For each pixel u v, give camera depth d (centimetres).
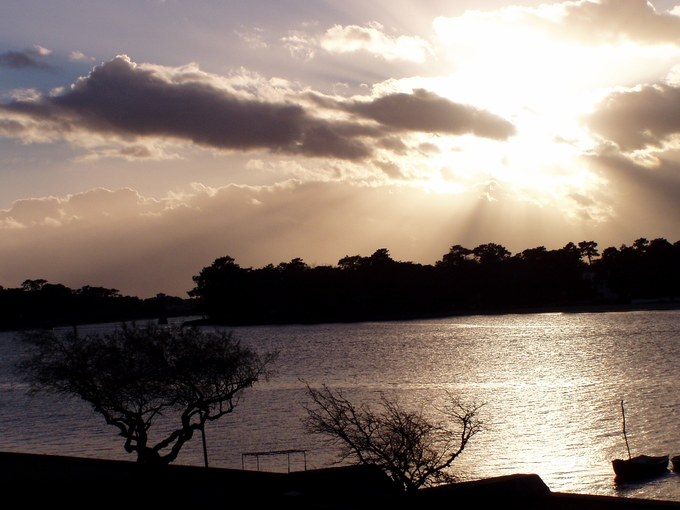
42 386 3131
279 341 16475
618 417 4731
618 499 2055
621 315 18750
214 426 4991
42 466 3347
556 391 6106
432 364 9250
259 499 2428
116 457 4328
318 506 2178
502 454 3859
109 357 3066
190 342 3219
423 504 2130
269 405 5825
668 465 3575
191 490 2703
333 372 8781
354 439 2498
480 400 5741
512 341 12556
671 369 7162
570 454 3856
